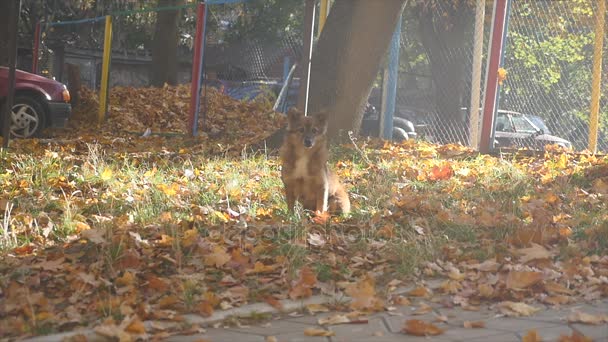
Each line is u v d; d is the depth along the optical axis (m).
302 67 13.10
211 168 11.59
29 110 17.48
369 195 9.41
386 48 14.39
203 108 19.75
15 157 12.24
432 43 24.09
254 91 24.05
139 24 39.53
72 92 21.58
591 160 12.70
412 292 5.54
